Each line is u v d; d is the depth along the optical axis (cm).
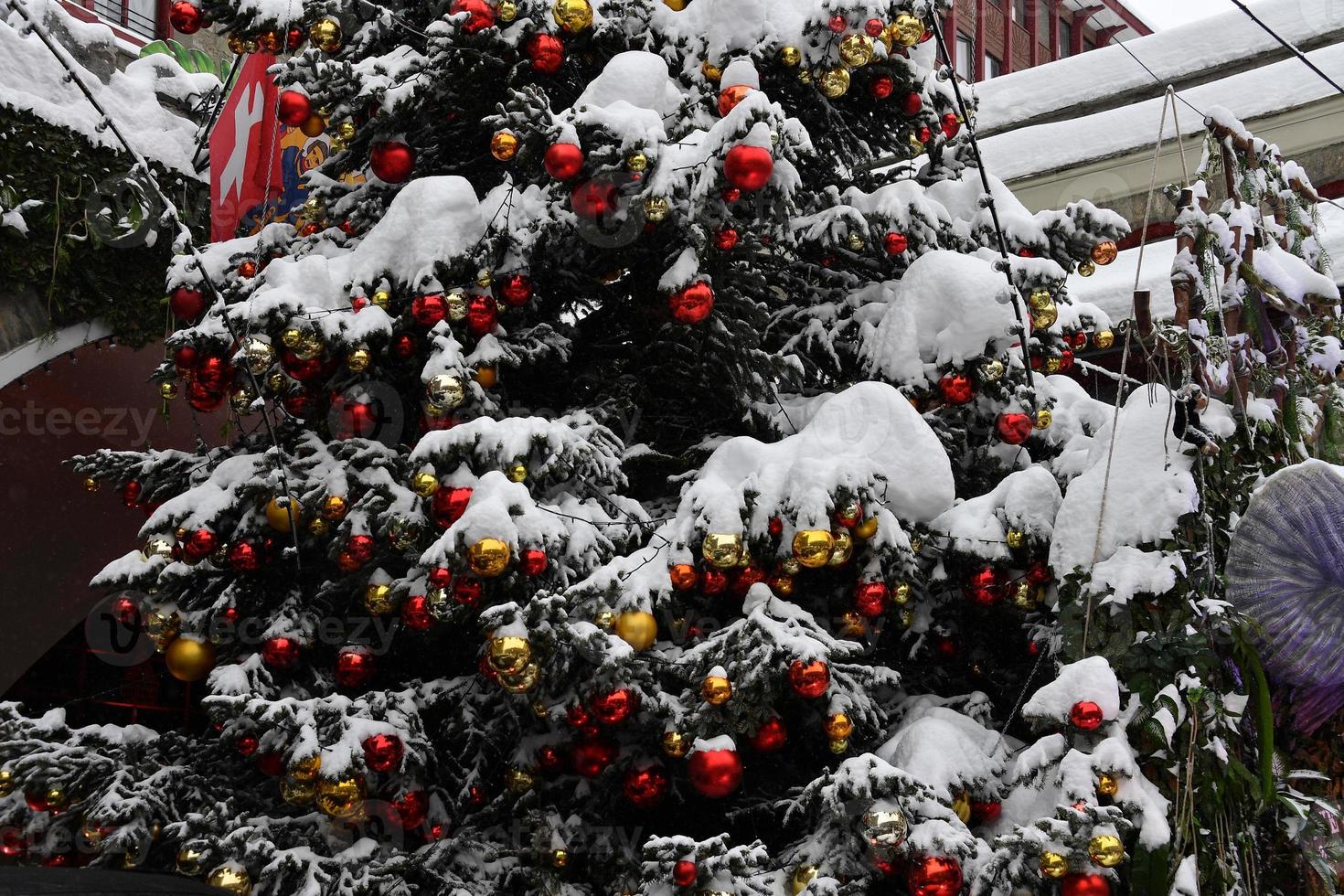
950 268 386
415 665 401
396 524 337
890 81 407
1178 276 357
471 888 336
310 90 364
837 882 294
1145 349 355
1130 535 336
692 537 329
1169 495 333
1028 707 315
